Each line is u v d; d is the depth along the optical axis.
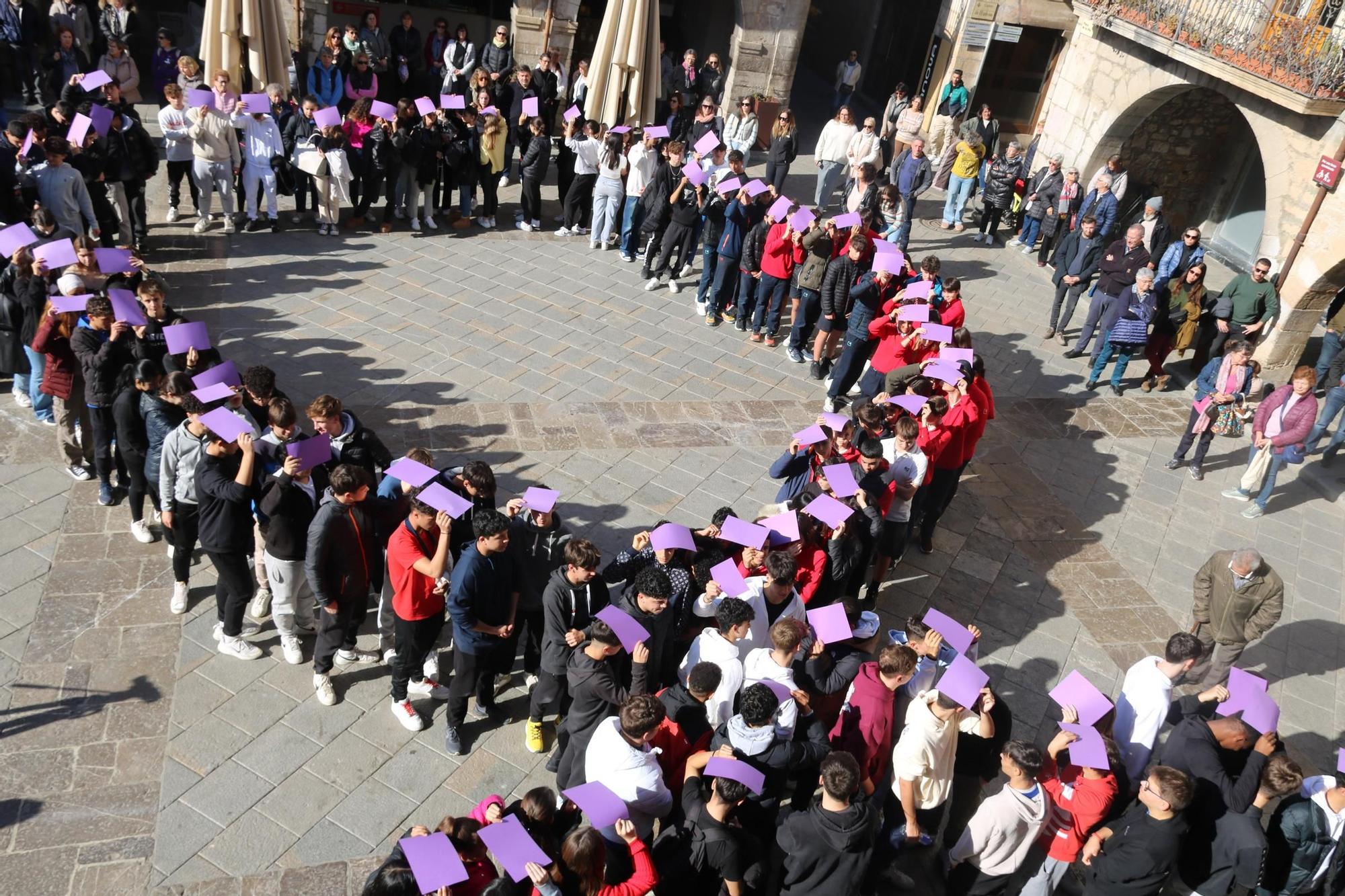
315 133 13.72
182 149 13.40
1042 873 6.25
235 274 12.80
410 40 18.28
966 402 9.26
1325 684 9.39
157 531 8.59
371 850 6.38
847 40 26.48
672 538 7.04
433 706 7.50
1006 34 20.72
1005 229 18.89
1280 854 6.43
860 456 8.41
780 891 5.83
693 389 12.04
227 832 6.33
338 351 11.52
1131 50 17.09
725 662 6.29
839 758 5.37
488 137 14.46
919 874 6.82
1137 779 7.02
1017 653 9.04
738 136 17.91
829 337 12.62
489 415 10.84
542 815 5.18
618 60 16.05
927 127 21.97
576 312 13.30
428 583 6.78
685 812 5.57
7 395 10.02
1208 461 12.65
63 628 7.57
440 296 13.10
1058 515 11.13
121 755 6.70
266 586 7.95
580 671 6.12
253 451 6.83
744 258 12.97
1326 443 13.36
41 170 11.05
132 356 8.35
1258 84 14.12
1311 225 13.77
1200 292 13.71
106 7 16.97
